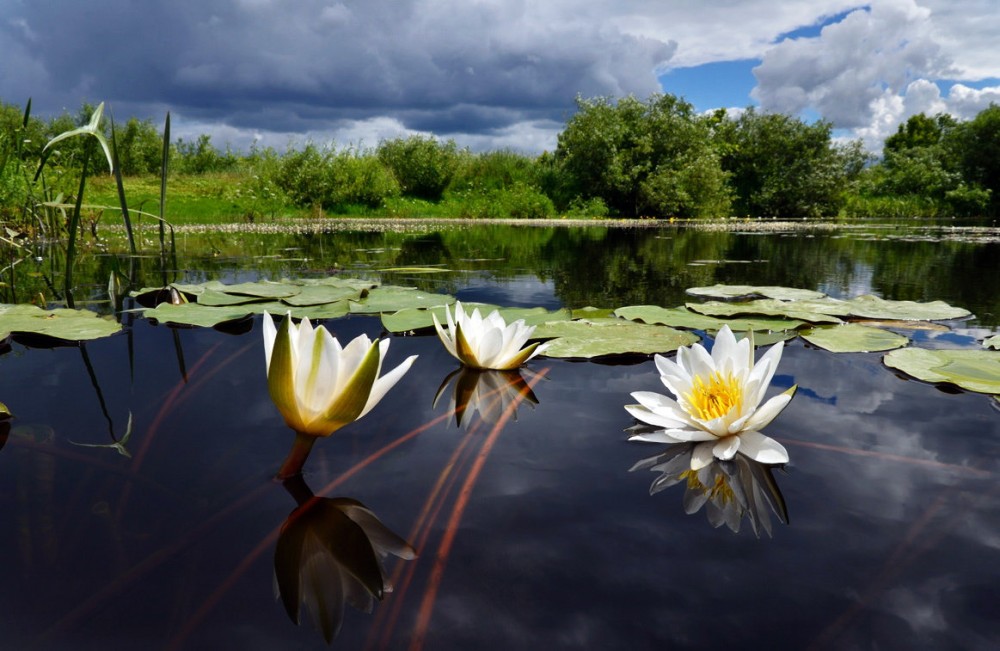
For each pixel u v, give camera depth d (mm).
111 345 1717
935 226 11836
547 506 825
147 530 750
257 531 752
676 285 3115
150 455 971
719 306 2307
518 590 644
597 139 16297
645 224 12727
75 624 580
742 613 610
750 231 9523
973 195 22500
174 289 2410
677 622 596
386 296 2488
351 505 823
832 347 1723
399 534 751
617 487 887
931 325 2072
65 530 746
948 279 3346
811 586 654
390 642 562
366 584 651
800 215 20094
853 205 22656
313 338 856
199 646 554
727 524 780
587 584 655
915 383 1412
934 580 662
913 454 1005
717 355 1226
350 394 866
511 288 2977
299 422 888
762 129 20906
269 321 951
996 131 22906
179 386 1335
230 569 672
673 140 16750
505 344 1529
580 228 10273
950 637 575
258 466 940
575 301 2590
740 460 986
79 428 1087
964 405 1245
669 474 932
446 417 1191
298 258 4477
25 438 1034
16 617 589
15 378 1386
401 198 15789
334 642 561
